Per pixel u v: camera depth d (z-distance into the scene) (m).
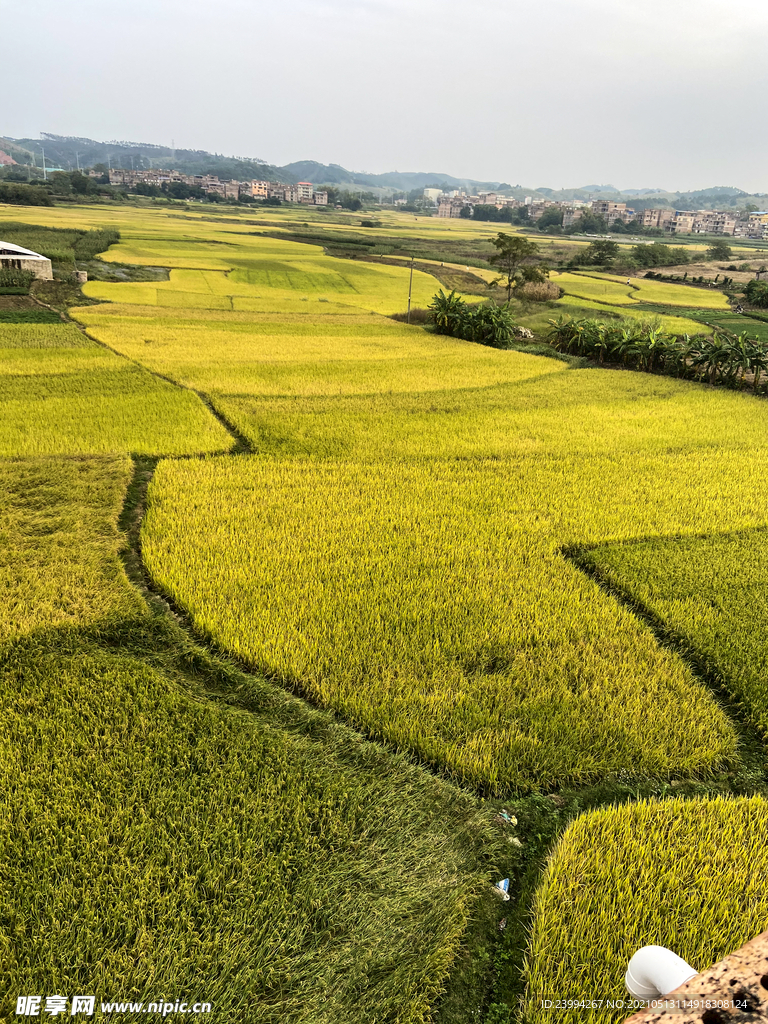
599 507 14.03
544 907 5.18
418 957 4.80
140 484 14.34
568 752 6.95
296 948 4.82
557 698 7.75
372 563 10.90
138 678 7.82
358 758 6.75
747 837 6.04
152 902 5.09
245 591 9.81
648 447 18.72
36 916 4.99
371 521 12.71
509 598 10.01
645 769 6.91
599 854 5.66
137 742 6.80
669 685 8.20
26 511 12.27
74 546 11.03
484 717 7.32
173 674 8.08
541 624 9.30
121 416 18.94
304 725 7.21
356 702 7.44
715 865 5.68
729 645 8.95
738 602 10.12
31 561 10.40
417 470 15.94
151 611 9.23
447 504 13.79
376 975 4.69
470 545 11.80
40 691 7.51
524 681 8.04
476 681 7.97
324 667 8.12
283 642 8.54
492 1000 4.65
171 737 6.90
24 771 6.38
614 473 16.31
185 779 6.34
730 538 12.70
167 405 20.34
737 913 5.16
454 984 4.73
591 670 8.32
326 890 5.27
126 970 4.64
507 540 12.14
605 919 5.07
